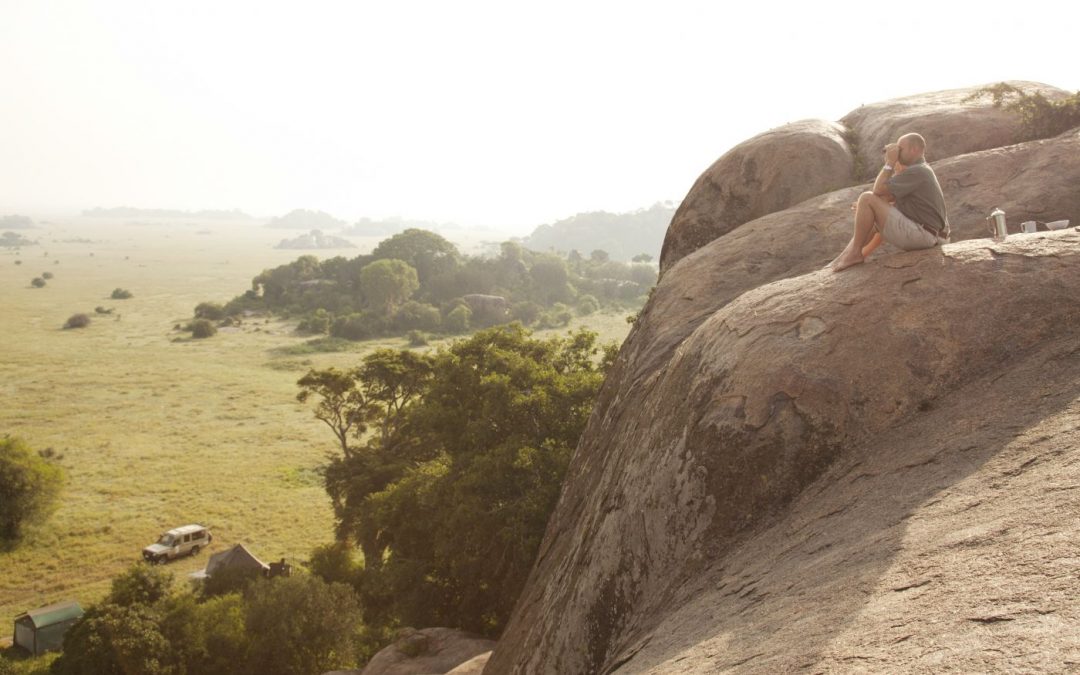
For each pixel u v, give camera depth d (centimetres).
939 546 339
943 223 575
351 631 2219
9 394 6875
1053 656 234
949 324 517
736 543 499
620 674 449
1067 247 550
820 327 544
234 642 2150
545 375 2023
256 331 11131
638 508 584
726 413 539
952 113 1058
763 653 334
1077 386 428
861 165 1107
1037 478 356
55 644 2584
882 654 278
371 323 11106
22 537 3544
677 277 988
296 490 4372
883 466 454
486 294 13350
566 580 676
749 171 1155
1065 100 989
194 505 4078
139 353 9238
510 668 731
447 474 2067
